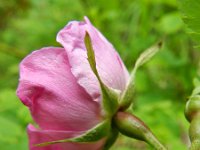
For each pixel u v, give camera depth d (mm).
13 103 236
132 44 298
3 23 580
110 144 137
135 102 284
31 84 131
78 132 134
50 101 131
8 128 214
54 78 131
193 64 276
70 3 360
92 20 329
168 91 279
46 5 380
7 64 468
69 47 131
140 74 292
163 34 299
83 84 130
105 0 345
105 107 133
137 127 132
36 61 132
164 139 229
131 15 354
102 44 138
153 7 319
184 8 124
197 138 121
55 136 134
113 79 136
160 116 238
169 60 276
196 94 132
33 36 376
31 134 135
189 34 125
